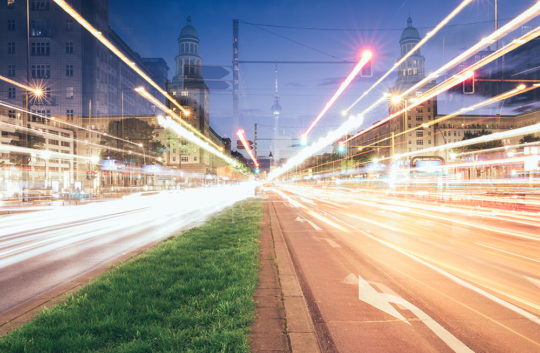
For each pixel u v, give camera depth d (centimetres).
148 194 4906
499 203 2388
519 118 9794
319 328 398
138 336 350
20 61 8406
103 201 3322
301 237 1045
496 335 379
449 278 601
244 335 346
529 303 479
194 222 1461
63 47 8494
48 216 1848
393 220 1491
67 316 397
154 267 620
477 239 1009
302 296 470
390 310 453
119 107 10406
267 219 1469
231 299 443
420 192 3578
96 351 325
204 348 319
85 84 8700
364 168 9194
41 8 8444
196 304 434
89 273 633
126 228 1312
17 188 4653
